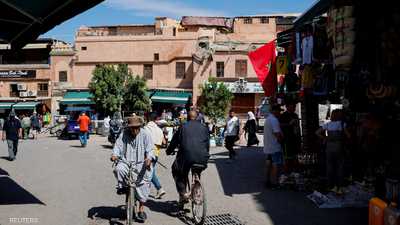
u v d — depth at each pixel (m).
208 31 49.97
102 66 45.12
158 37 50.84
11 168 15.19
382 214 6.53
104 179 12.65
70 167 15.36
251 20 52.72
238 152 20.70
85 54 51.84
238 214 8.30
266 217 8.05
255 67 13.97
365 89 9.51
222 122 40.16
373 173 9.37
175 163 8.33
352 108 10.32
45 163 16.59
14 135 17.70
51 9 7.83
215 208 8.82
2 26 9.10
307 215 8.15
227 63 48.00
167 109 49.50
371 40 7.96
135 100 44.56
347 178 10.25
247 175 13.27
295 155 11.91
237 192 10.49
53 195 10.31
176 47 50.34
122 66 45.19
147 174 7.74
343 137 9.52
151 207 9.01
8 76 52.66
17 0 7.39
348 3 7.96
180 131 8.14
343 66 8.18
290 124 12.00
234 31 52.62
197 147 7.87
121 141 7.70
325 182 10.55
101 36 51.75
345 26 8.00
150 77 51.09
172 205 9.18
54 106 51.62
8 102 52.22
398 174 7.21
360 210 8.46
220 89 40.62
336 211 8.42
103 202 9.51
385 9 7.72
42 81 52.44
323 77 11.08
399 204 6.50
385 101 8.92
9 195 10.31
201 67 48.41
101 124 35.25
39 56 53.62
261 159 17.59
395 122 9.07
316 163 11.57
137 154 7.65
